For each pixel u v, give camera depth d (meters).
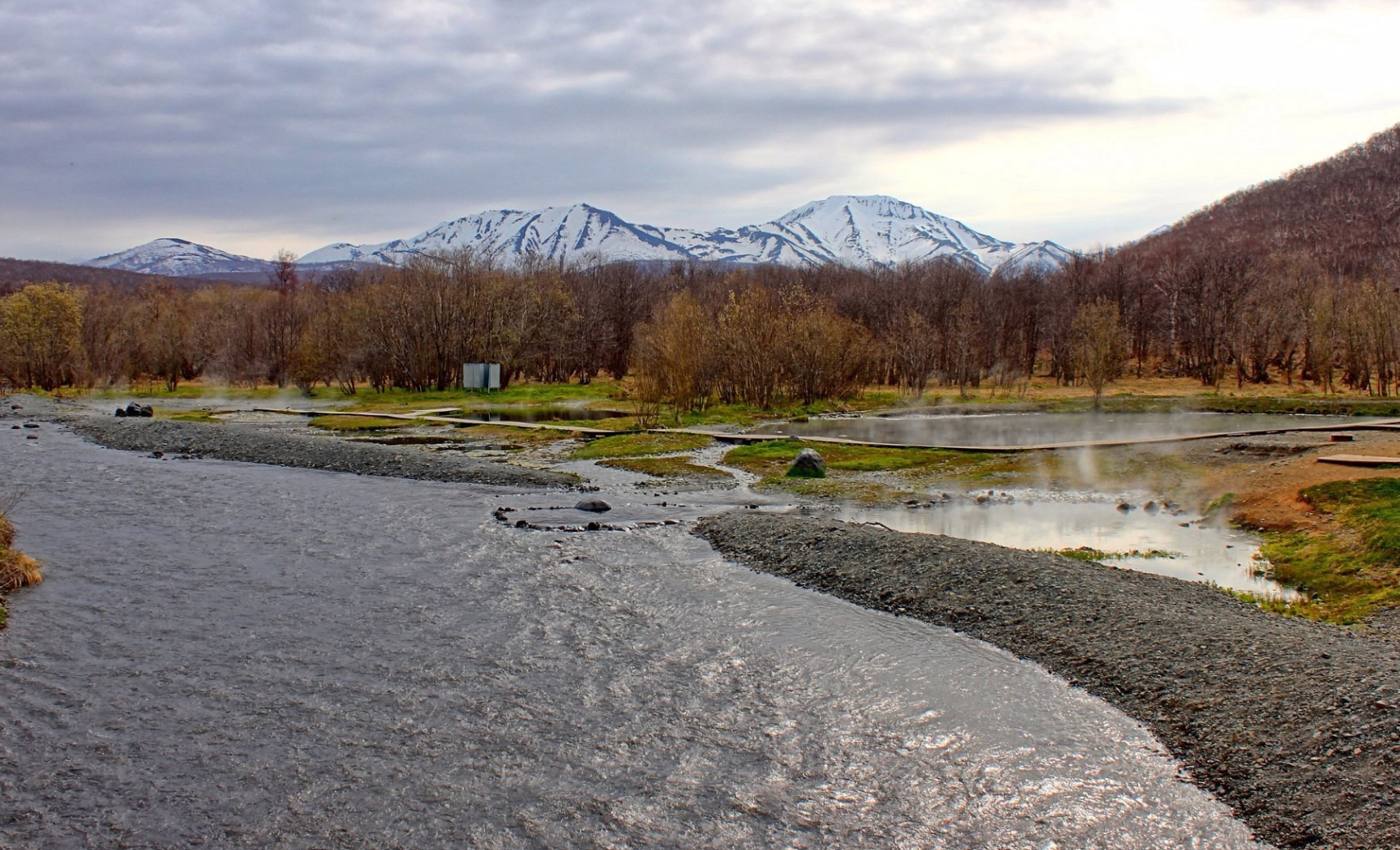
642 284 121.06
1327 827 11.71
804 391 76.00
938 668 17.80
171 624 20.25
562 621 20.53
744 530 28.69
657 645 19.09
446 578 23.97
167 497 35.88
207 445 51.03
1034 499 34.84
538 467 44.41
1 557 23.39
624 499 35.50
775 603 21.91
